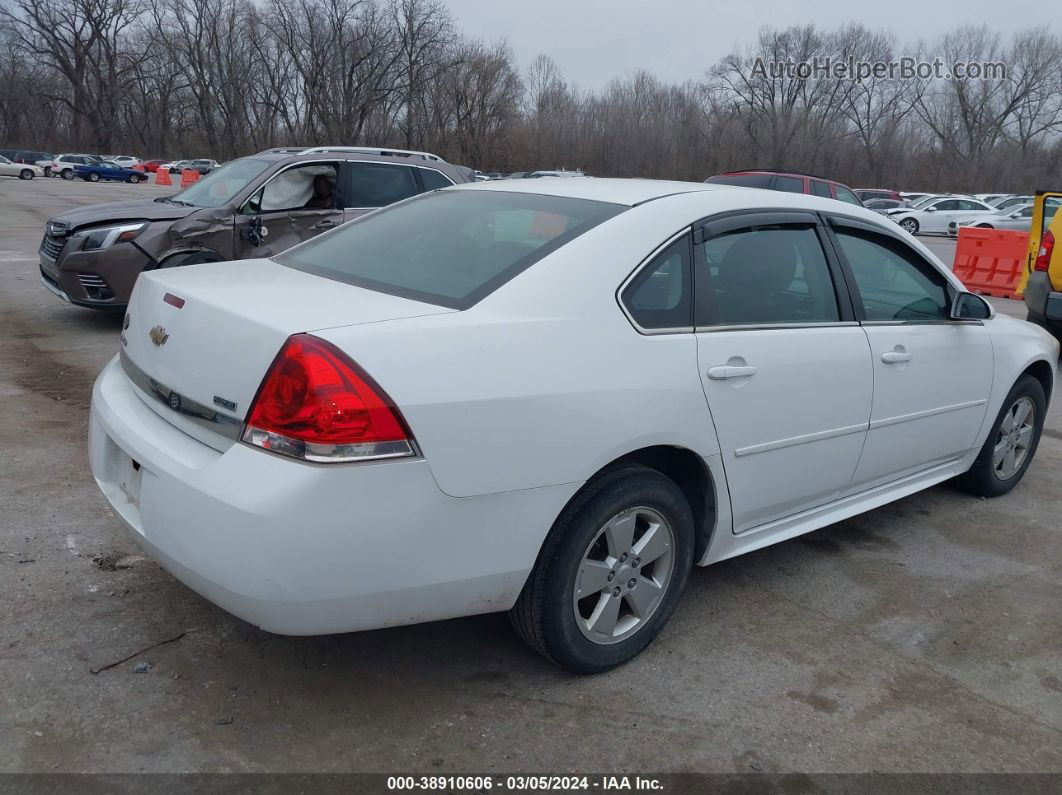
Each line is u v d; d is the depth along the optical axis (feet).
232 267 10.54
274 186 26.45
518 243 9.39
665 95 188.14
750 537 10.78
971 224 94.27
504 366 7.99
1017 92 212.43
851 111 219.20
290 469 7.23
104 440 9.31
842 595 11.66
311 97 217.56
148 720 8.30
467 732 8.41
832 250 11.51
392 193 28.58
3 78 272.31
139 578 10.88
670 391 9.06
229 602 7.51
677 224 9.75
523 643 10.00
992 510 15.02
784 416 10.37
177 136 279.90
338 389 7.25
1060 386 24.62
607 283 8.95
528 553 8.31
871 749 8.50
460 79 190.19
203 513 7.47
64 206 81.71
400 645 9.83
